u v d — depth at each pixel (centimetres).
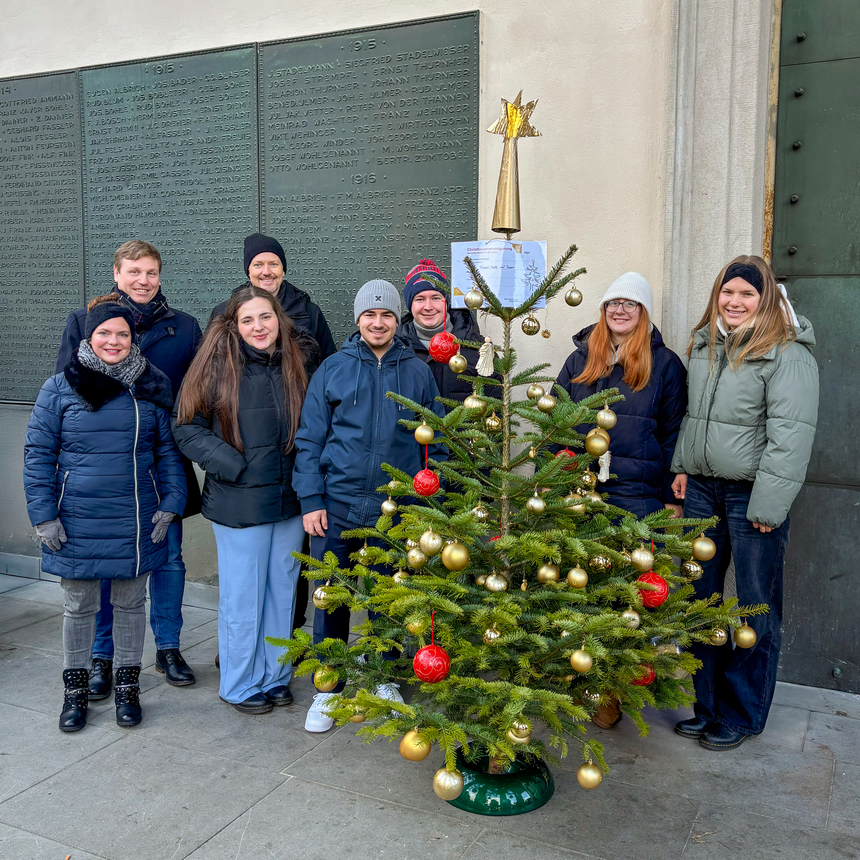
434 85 396
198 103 451
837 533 360
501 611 223
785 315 294
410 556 239
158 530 332
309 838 252
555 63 371
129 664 330
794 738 320
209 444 326
